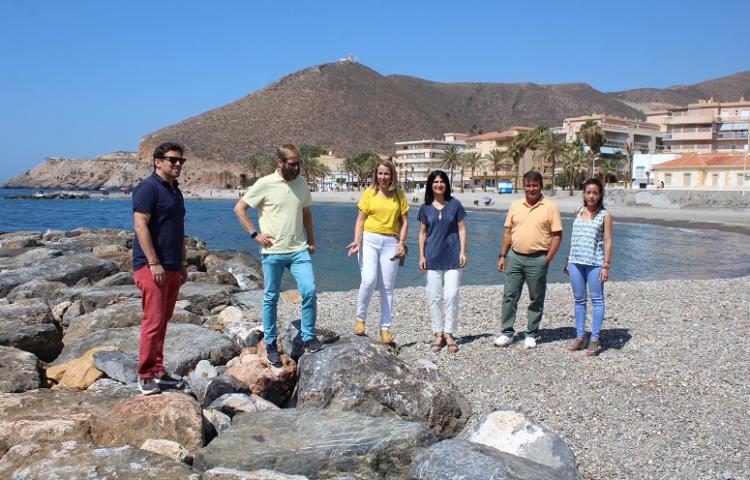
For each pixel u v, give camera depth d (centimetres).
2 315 910
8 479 428
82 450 457
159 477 423
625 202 6312
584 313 788
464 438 555
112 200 12800
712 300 1134
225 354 752
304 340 671
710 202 5784
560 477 456
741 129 7825
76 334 895
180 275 591
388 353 657
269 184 639
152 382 577
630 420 580
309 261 659
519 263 785
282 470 473
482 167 11112
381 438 497
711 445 530
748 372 695
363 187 13562
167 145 557
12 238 2395
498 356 769
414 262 2370
